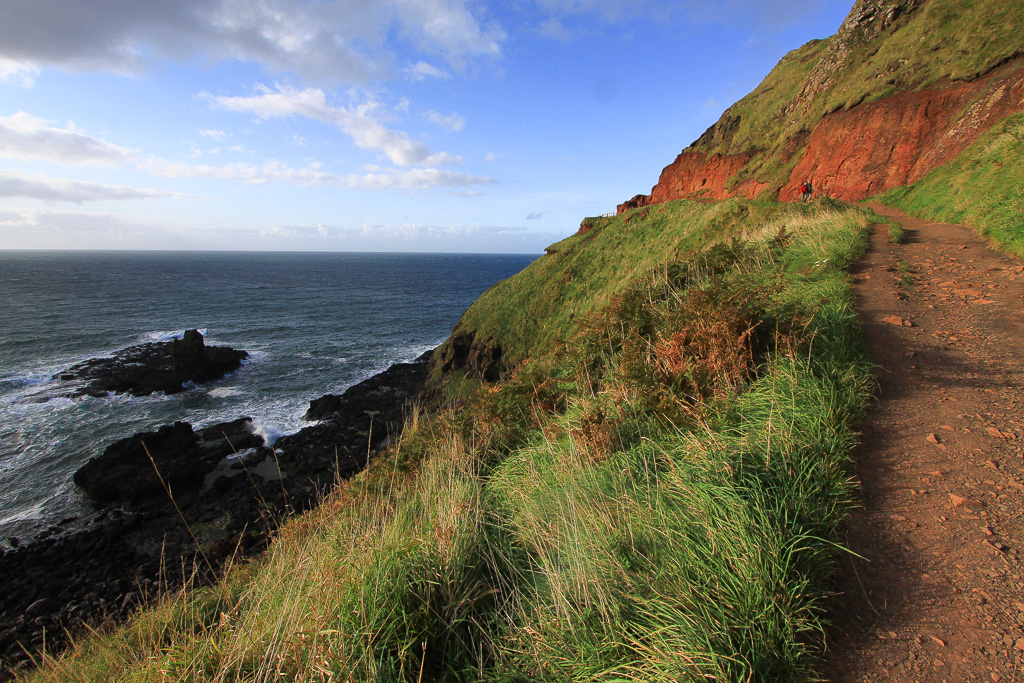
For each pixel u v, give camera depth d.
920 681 1.83
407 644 2.38
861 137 25.97
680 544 2.52
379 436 25.39
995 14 22.06
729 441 3.35
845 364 4.44
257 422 28.55
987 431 3.42
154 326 63.03
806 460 3.00
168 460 22.05
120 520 18.12
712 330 4.68
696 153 49.28
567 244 41.25
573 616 2.40
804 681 1.89
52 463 23.19
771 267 8.54
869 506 2.84
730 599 2.14
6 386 36.06
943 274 7.45
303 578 3.22
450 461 5.43
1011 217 9.12
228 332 59.38
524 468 4.82
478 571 3.13
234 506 18.98
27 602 14.20
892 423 3.71
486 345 33.56
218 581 5.27
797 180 29.78
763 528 2.39
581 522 3.17
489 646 2.55
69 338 53.94
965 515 2.64
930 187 17.17
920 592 2.24
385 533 3.52
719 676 1.84
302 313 76.75
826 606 2.22
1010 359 4.51
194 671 2.54
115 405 32.16
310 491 19.80
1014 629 1.98
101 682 3.71
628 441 4.22
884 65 27.19
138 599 14.02
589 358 6.74
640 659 2.04
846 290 6.45
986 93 19.66
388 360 46.25
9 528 18.03
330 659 2.26
